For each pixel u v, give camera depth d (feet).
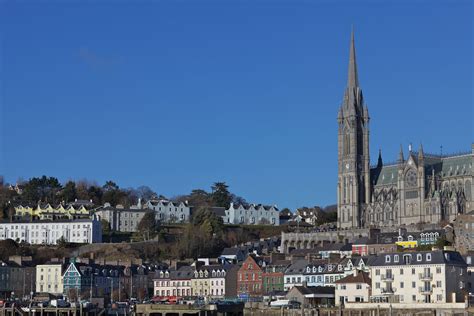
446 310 644.27
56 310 650.43
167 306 646.74
